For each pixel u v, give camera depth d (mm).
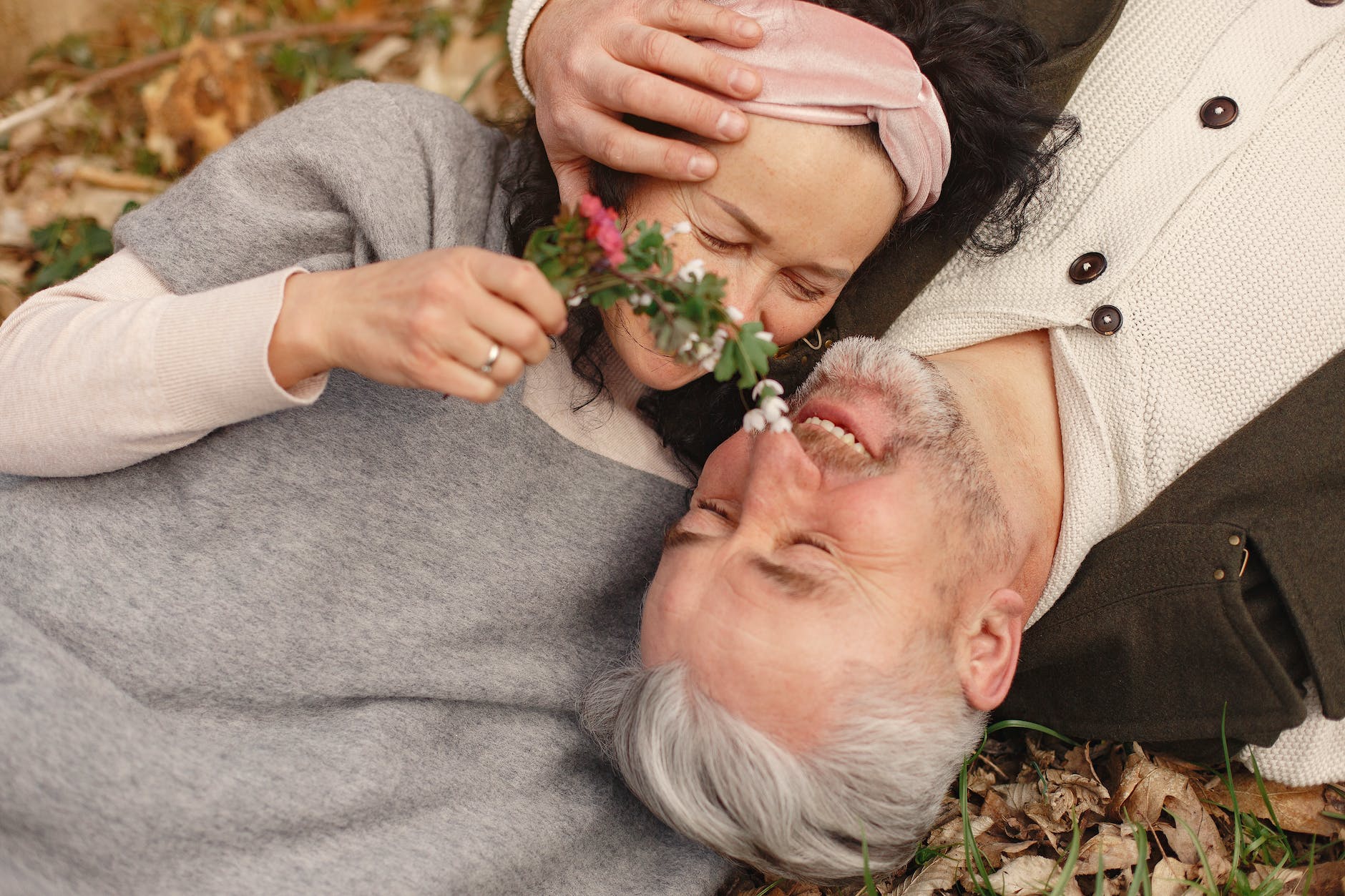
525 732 1768
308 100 1791
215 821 1460
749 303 1518
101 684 1487
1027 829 1811
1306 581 1664
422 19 3145
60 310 1541
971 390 1724
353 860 1535
